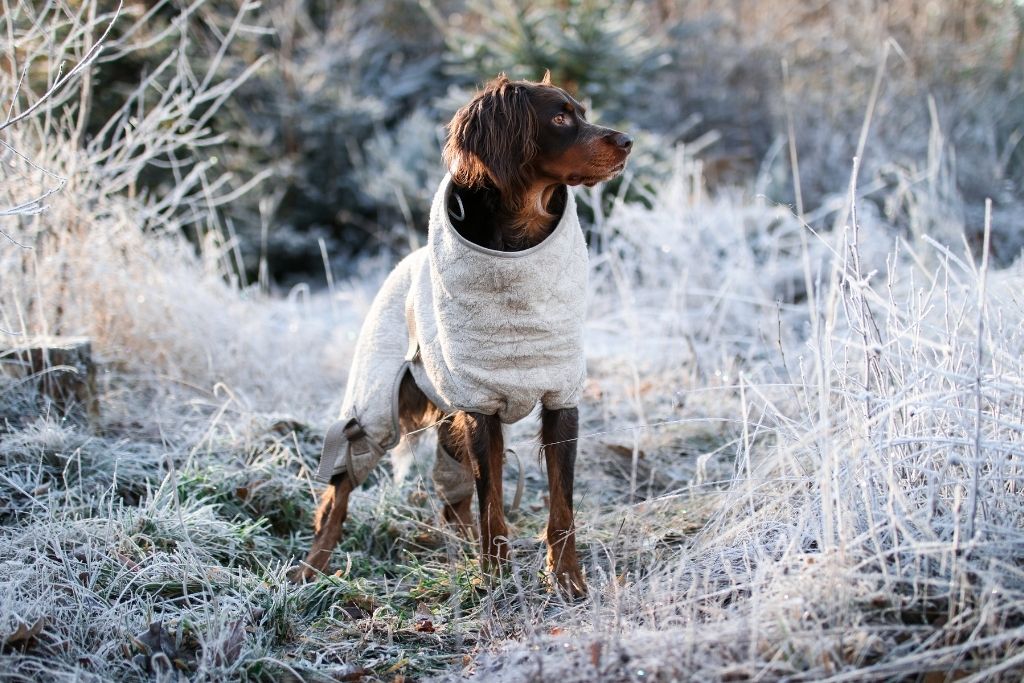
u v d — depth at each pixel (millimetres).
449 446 3229
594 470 3889
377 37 11844
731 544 2689
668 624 2338
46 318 4305
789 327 4805
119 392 4223
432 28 12344
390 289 3230
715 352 4891
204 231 8141
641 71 9211
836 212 7496
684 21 11227
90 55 3012
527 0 8938
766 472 2697
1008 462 2346
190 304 4824
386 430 3102
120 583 2734
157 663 2346
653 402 4488
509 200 2807
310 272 9273
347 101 9742
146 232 5387
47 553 2816
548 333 2779
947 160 8273
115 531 2906
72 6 5367
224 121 8641
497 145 2764
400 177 8750
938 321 3754
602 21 8320
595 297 5773
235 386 4613
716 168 9555
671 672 2055
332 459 3133
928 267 5191
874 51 10477
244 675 2377
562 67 8234
